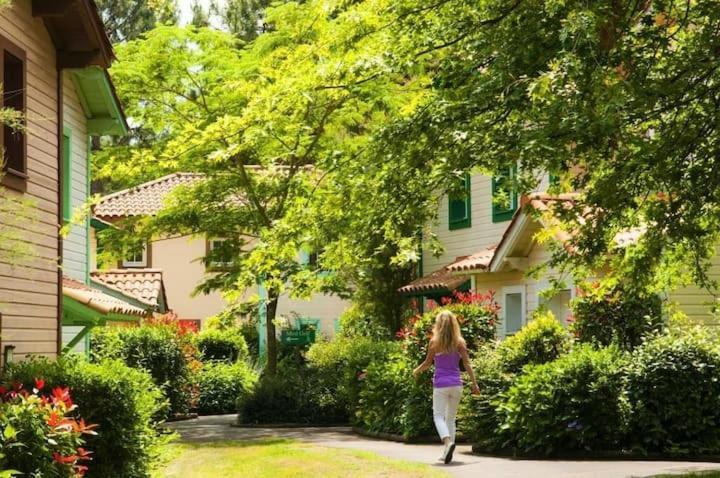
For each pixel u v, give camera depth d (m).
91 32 15.80
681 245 12.86
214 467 14.21
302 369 24.36
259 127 15.46
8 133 14.09
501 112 10.79
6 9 13.78
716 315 15.68
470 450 15.48
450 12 12.67
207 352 32.88
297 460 14.23
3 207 11.63
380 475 12.25
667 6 11.75
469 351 16.84
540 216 11.71
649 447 14.02
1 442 9.01
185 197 24.30
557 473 12.08
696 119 10.69
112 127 20.31
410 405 17.47
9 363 13.22
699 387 13.90
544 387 14.15
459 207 28.47
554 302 21.14
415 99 13.00
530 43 11.03
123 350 25.12
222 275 24.53
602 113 9.45
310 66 13.82
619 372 14.18
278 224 13.48
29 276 14.59
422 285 27.34
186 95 24.02
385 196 11.44
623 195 10.63
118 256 24.45
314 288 17.22
